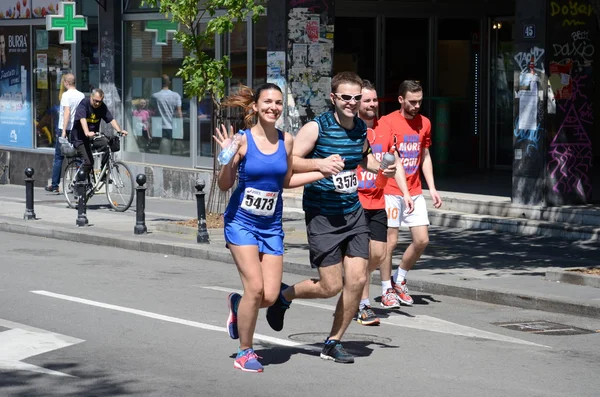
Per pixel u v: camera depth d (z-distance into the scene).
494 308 13.01
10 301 12.88
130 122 27.92
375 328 11.58
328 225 9.63
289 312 12.47
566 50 19.30
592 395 8.81
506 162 27.09
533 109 19.39
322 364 9.76
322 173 9.26
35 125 30.58
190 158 26.16
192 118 25.97
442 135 25.61
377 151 11.80
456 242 18.28
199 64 19.34
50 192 28.05
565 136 19.45
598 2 14.66
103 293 13.59
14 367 9.52
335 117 9.80
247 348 9.49
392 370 9.57
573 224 18.69
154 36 26.86
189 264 16.56
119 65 27.75
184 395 8.59
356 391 8.79
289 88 22.84
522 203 19.75
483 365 9.86
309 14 22.88
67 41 24.53
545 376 9.46
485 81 27.09
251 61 23.98
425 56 26.36
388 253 12.57
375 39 25.70
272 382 9.05
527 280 14.16
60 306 12.58
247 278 9.17
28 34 30.45
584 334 11.46
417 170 12.52
